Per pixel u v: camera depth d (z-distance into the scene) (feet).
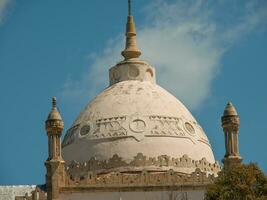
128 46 450.71
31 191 407.85
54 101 399.65
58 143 394.32
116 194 390.42
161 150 409.08
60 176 391.04
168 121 418.10
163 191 390.42
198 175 392.06
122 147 409.28
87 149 413.39
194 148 415.44
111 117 418.72
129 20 456.04
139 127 414.00
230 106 403.54
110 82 446.19
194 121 429.38
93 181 391.86
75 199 389.39
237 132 400.26
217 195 323.78
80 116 429.38
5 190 416.46
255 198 318.65
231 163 395.14
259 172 326.65
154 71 447.42
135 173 402.93
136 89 430.20
